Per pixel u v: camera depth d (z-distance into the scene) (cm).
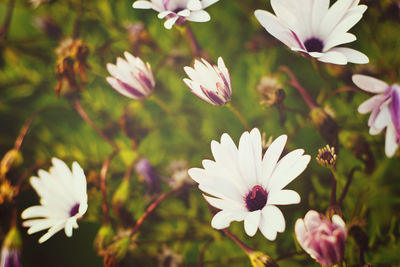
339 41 35
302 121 46
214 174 34
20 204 51
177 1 37
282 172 33
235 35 54
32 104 55
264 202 34
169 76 53
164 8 37
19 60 54
